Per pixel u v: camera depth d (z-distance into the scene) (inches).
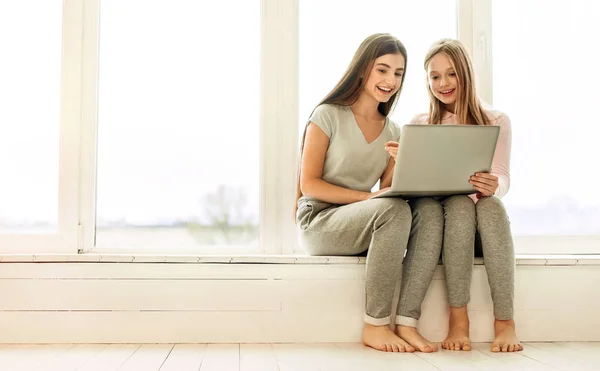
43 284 88.0
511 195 112.1
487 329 89.0
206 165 108.4
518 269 91.4
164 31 109.3
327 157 94.3
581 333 91.9
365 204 85.5
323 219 90.4
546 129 113.0
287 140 107.0
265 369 69.1
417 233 85.4
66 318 87.9
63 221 103.1
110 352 80.4
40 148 105.4
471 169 82.2
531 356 77.9
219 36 109.8
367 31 110.9
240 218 108.3
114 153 107.2
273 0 108.1
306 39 109.7
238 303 88.5
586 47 114.3
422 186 82.4
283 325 88.5
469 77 95.4
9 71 106.0
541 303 91.5
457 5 111.7
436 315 88.2
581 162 113.3
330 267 89.0
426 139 78.5
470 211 84.6
